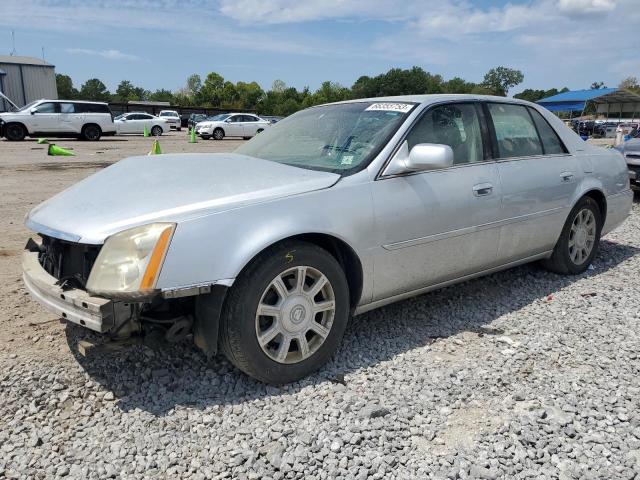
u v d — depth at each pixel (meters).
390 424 2.67
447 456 2.44
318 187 3.10
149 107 57.16
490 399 2.91
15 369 3.16
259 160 3.65
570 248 4.90
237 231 2.75
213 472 2.34
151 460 2.41
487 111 4.17
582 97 37.53
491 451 2.48
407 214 3.40
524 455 2.44
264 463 2.39
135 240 2.59
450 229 3.67
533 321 3.95
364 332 3.74
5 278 4.76
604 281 4.86
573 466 2.38
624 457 2.43
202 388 2.99
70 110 24.75
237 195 2.89
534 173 4.30
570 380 3.10
